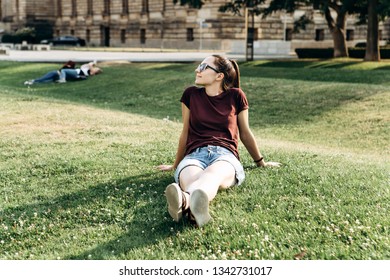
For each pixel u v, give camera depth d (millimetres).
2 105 14500
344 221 5363
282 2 34938
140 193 6480
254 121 17188
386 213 5645
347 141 14320
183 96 6508
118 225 5625
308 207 5793
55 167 7852
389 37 68250
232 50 55719
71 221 5816
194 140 6309
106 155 8508
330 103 18312
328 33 64625
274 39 60438
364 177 7031
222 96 6434
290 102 18984
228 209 5777
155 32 68625
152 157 8227
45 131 10828
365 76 25328
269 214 5652
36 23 86438
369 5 32531
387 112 16578
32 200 6535
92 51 58719
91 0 80688
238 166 6164
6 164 8164
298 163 7828
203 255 4844
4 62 35656
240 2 36250
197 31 61719
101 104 20734
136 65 34094
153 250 5000
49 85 26344
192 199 5137
